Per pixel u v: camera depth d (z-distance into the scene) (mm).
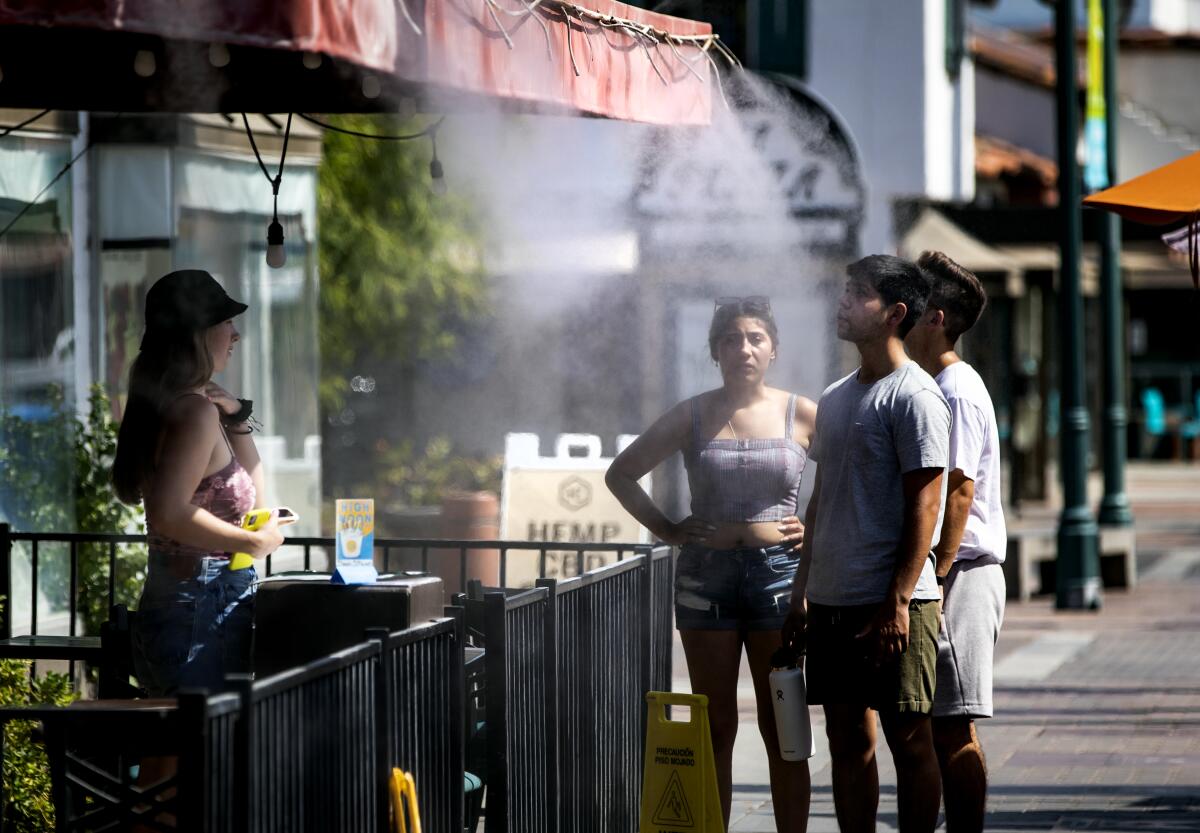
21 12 11547
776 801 18422
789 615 17750
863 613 16500
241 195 32375
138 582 26609
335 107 20562
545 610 17016
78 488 27000
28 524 26641
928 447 16156
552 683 17031
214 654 15625
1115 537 50688
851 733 16922
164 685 15625
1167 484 98125
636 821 20266
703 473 18469
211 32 11984
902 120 61000
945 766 18172
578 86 16984
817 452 17188
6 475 26391
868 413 16516
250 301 32875
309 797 12242
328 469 57375
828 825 22172
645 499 18656
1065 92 47438
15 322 27078
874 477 16500
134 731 12172
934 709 18047
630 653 20062
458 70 14406
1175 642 40000
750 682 34844
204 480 15836
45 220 27969
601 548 20531
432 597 15422
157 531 15664
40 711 12164
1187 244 22219
